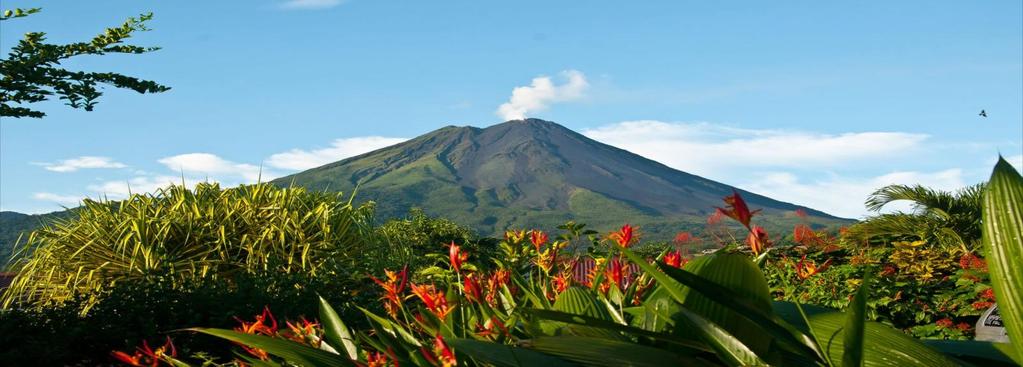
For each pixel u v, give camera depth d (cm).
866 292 112
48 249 880
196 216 879
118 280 817
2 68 845
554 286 290
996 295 97
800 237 588
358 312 638
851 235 1309
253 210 903
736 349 135
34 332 618
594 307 200
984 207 98
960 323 759
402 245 1008
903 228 1290
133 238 855
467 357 162
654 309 167
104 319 625
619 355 137
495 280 236
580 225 439
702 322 139
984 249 98
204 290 690
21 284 862
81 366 580
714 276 156
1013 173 96
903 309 764
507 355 138
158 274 741
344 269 824
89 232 873
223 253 849
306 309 655
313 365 161
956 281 829
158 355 209
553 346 142
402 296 219
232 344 597
